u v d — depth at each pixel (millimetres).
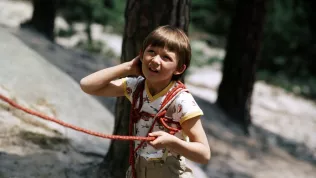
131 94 2586
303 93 14883
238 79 8516
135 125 2535
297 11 18297
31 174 3496
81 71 7270
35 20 9406
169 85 2422
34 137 3988
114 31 14531
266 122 10227
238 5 8391
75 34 13047
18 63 4828
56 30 12750
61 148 4031
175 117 2379
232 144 7289
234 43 8500
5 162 3582
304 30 18172
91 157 4074
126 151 3691
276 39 17812
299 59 17672
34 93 4477
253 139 8266
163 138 2211
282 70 17469
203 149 2279
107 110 5613
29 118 4105
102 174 3727
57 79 5195
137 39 3553
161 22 3514
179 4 3543
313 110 12766
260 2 8266
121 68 2559
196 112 2314
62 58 7652
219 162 6359
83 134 4379
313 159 8367
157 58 2297
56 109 4445
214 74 13938
